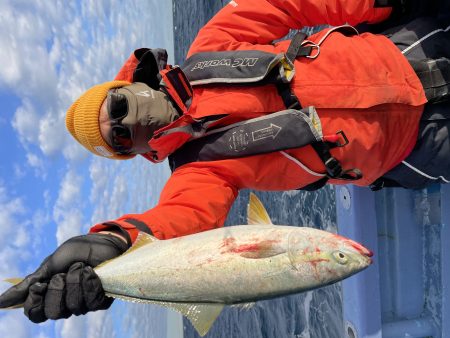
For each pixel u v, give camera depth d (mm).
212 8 5812
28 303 1188
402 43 1867
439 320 2434
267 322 4109
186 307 1295
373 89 1737
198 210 1604
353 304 2504
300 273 1300
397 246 2504
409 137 1835
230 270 1270
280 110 1767
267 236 1304
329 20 1946
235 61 1786
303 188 1915
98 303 1246
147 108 1810
